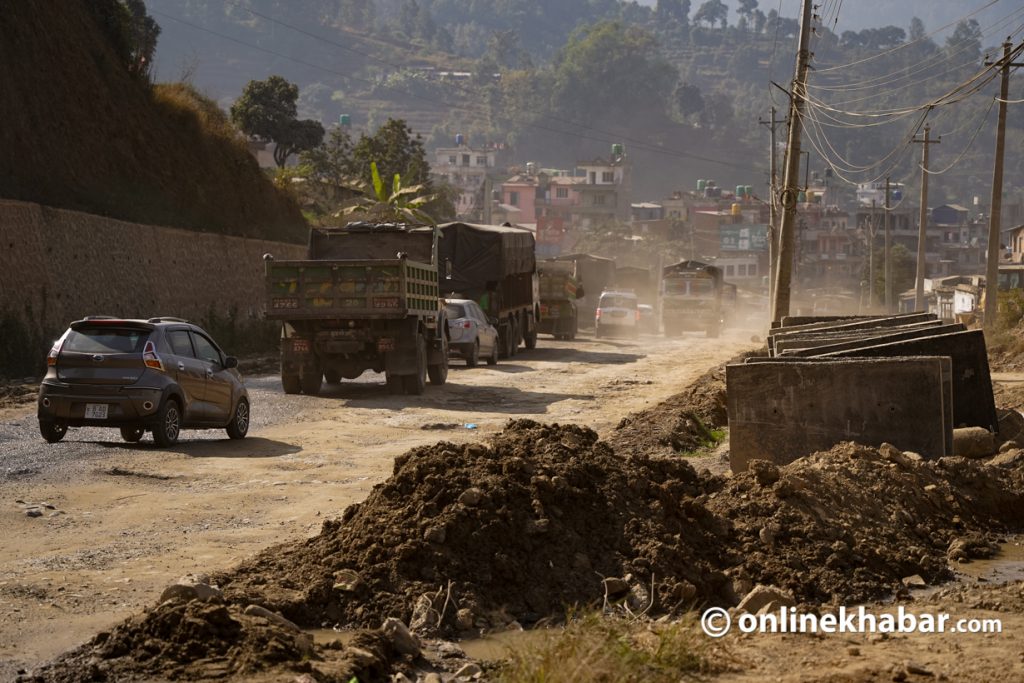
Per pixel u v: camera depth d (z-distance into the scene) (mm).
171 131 122812
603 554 20922
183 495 29719
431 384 64625
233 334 103500
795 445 33031
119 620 18562
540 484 21391
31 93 99438
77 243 84188
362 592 19203
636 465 24891
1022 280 189125
